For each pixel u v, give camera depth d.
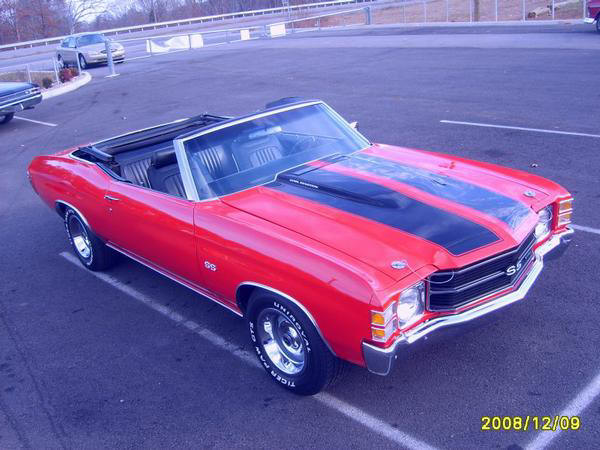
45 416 3.93
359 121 11.12
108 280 5.86
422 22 32.12
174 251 4.47
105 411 3.92
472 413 3.54
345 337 3.31
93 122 14.11
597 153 7.84
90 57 25.92
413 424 3.50
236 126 4.67
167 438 3.61
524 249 3.74
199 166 4.40
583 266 5.10
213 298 4.48
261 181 4.46
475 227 3.62
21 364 4.57
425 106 11.80
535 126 9.49
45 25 58.06
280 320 3.82
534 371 3.84
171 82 19.16
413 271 3.26
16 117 16.05
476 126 9.88
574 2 29.55
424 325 3.40
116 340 4.77
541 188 4.19
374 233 3.58
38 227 7.57
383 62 18.59
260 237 3.71
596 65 14.10
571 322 4.33
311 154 4.76
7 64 32.00
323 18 43.19
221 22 51.59
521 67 14.97
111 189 5.04
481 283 3.51
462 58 17.58
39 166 6.17
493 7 35.28
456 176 4.32
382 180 4.22
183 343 4.64
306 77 17.17
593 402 3.52
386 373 3.22
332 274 3.29
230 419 3.72
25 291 5.80
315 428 3.56
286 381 3.87
